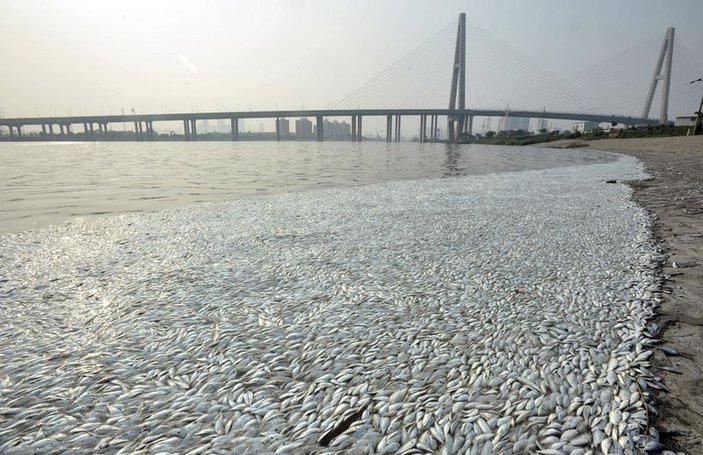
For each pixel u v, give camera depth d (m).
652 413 2.21
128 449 1.99
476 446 1.98
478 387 2.43
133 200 10.45
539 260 4.93
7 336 3.11
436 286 4.09
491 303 3.65
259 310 3.55
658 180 13.54
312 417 2.21
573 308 3.53
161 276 4.47
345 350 2.88
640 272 4.43
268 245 5.80
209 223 7.39
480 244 5.74
